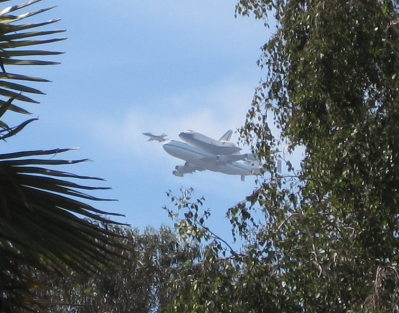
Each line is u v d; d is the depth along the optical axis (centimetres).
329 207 3762
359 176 3416
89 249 1295
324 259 3628
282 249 3706
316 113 3572
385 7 3553
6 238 1262
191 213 3797
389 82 3553
